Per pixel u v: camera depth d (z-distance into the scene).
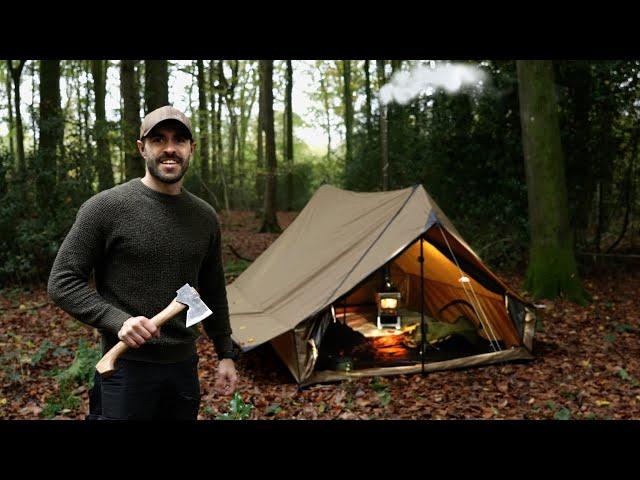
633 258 10.09
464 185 10.71
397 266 7.25
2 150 9.21
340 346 5.73
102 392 1.96
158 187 1.98
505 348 5.53
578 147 9.79
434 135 10.81
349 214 6.52
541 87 7.71
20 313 7.04
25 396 4.31
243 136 26.38
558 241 7.73
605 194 10.46
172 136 1.93
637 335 6.04
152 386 1.95
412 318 7.00
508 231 10.11
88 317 1.81
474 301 5.98
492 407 4.08
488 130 10.13
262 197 21.86
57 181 8.96
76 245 1.86
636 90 9.16
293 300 5.52
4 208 8.51
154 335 1.76
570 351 5.57
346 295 4.83
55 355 5.32
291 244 7.09
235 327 5.48
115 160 10.98
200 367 5.07
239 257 10.62
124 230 1.89
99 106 15.05
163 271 1.94
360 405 4.20
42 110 9.76
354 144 15.89
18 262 8.38
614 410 4.00
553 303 7.44
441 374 5.01
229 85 21.20
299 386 4.62
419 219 5.19
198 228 2.05
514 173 10.08
